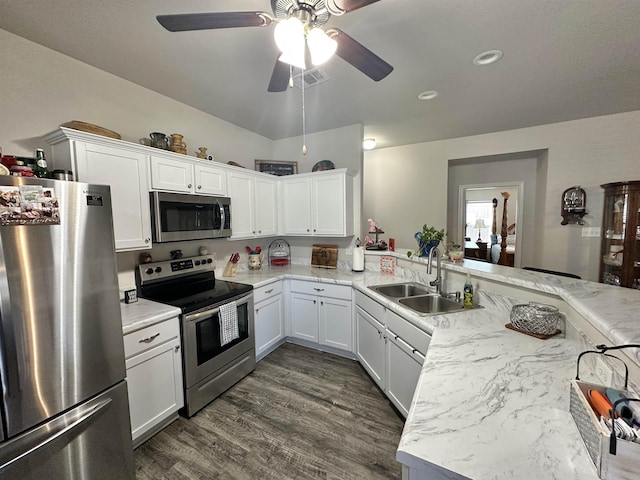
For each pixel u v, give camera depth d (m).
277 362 2.83
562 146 3.55
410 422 0.83
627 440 0.61
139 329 1.70
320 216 3.26
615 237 3.12
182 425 1.96
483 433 0.77
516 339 1.40
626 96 2.73
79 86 1.99
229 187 2.78
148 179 2.07
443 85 2.41
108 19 1.58
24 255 1.12
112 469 1.45
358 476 1.55
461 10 1.53
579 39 1.79
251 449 1.75
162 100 2.54
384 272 3.13
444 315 1.76
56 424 1.22
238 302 2.43
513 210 4.90
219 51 1.88
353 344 2.79
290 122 3.28
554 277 1.72
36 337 1.16
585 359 1.16
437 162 4.34
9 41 1.68
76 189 1.28
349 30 1.68
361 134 3.36
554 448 0.72
